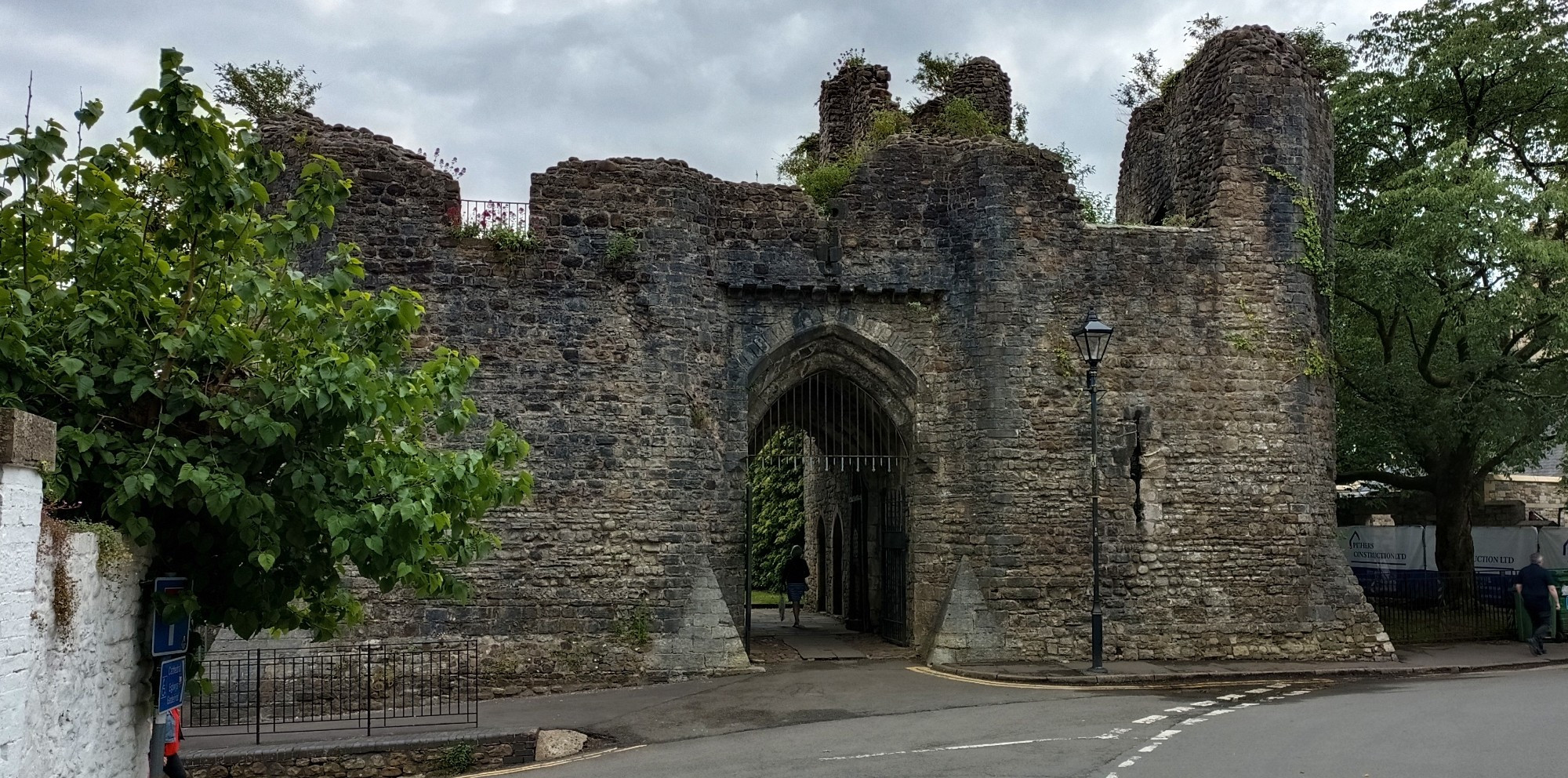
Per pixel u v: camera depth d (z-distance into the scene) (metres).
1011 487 16.48
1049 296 16.88
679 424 16.05
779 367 17.11
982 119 21.00
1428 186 18.95
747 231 16.84
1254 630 16.67
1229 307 17.23
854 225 17.05
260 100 22.70
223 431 7.66
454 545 8.80
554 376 15.88
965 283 17.00
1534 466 22.22
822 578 25.70
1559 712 11.70
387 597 15.16
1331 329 18.75
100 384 7.27
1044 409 16.69
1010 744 10.51
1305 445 17.17
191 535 7.68
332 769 11.55
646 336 16.11
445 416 8.44
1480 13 21.78
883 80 23.14
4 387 6.79
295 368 7.63
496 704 14.16
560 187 16.20
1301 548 16.94
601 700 14.20
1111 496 16.69
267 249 7.81
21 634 5.28
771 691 14.32
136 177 7.93
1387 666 15.99
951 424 16.95
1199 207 17.98
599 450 15.84
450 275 15.78
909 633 17.50
